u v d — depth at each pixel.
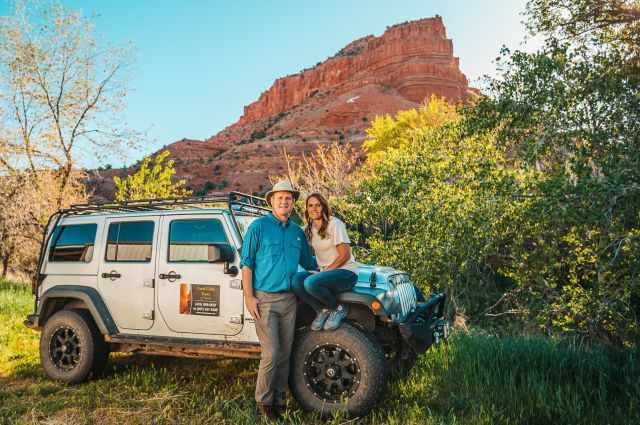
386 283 4.19
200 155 145.12
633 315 6.59
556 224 6.38
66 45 13.52
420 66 152.00
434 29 168.50
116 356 6.03
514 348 5.31
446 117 24.89
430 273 7.66
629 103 6.05
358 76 171.38
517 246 7.11
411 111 25.80
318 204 4.27
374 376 3.77
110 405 4.24
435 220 7.47
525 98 6.46
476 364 4.89
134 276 4.88
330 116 140.75
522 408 3.85
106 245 5.14
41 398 4.46
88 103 13.88
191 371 5.32
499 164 8.12
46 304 5.27
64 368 4.99
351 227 9.84
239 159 126.38
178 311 4.62
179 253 4.74
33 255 17.05
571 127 6.31
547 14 7.09
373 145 26.95
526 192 6.77
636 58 6.52
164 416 3.96
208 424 3.84
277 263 3.93
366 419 3.85
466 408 4.05
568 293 6.41
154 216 4.97
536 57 6.46
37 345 6.53
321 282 3.84
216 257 4.21
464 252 7.46
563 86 6.28
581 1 6.71
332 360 3.96
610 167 5.90
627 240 5.67
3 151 13.34
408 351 4.38
